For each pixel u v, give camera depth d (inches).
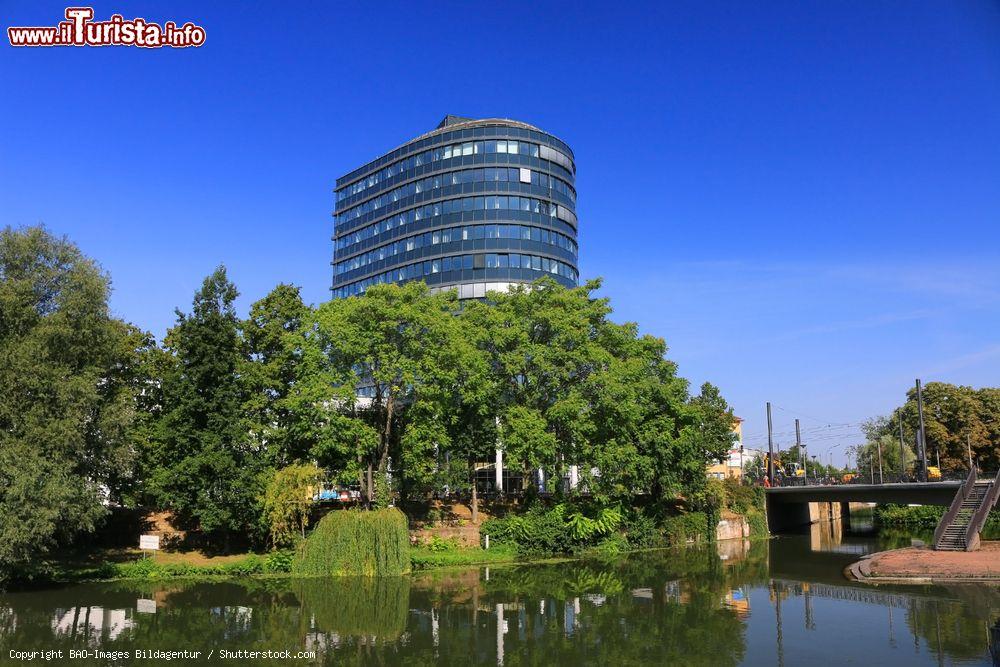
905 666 930.1
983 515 2066.9
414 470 1843.0
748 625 1184.8
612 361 2065.7
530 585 1585.9
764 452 5753.0
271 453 1720.0
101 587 1451.8
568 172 3784.5
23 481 1203.9
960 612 1269.7
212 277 1694.1
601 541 2237.9
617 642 1066.7
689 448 2284.7
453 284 3496.6
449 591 1487.5
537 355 1989.4
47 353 1359.5
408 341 1835.6
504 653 1003.3
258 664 933.2
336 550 1610.5
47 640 1030.4
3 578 1323.8
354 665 938.1
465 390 1913.1
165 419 1611.7
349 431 1708.9
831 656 984.3
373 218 3996.1
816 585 1608.0
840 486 2807.6
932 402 3636.8
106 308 1520.7
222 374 1642.5
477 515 2176.4
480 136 3631.9
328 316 1780.3
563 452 2084.2
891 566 1781.5
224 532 1731.1
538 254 3523.6
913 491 2551.7
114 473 1536.7
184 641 1040.8
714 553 2310.5
